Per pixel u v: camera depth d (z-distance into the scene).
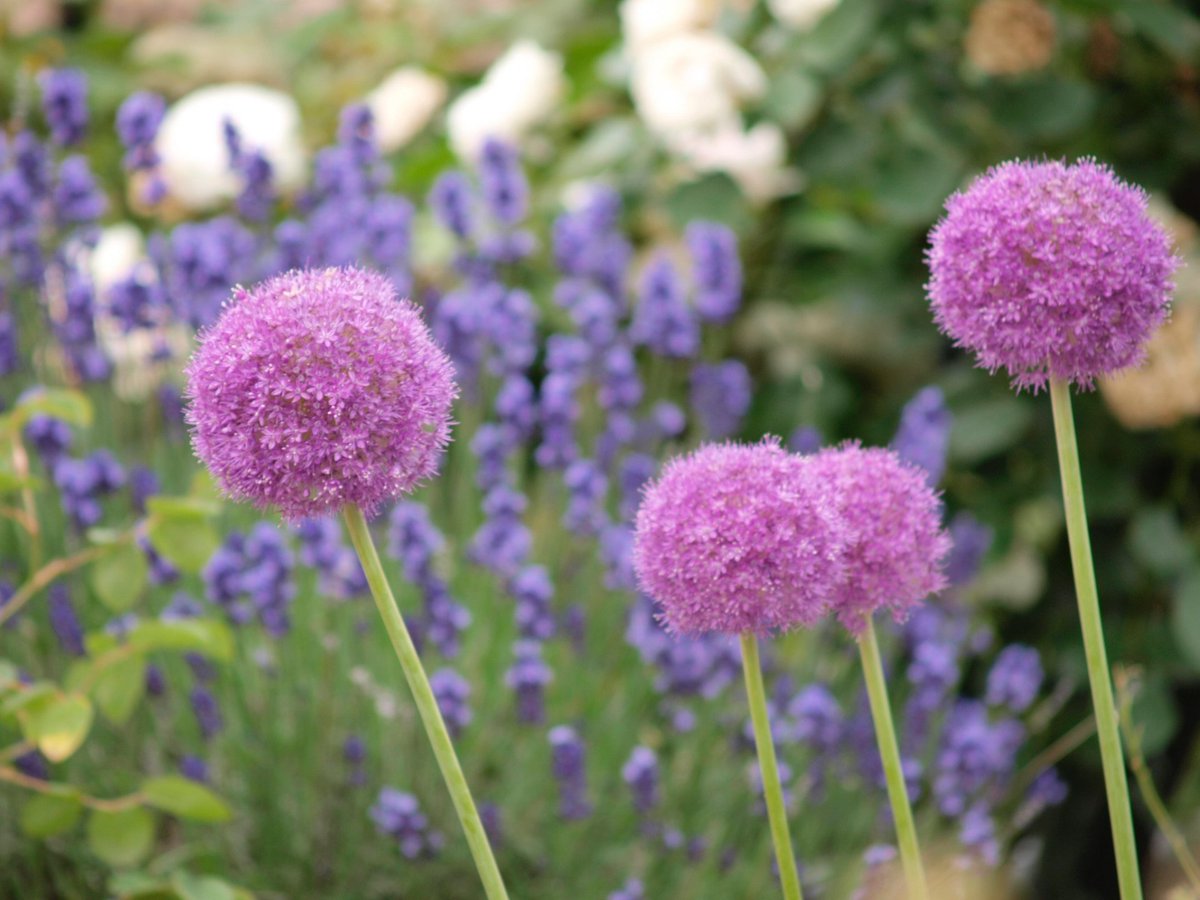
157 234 2.05
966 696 2.61
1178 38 2.43
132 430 2.18
